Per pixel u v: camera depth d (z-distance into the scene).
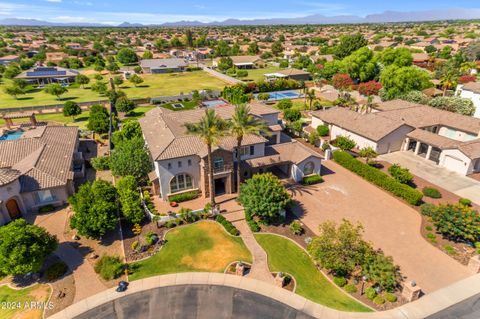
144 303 23.83
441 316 22.38
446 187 40.09
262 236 31.17
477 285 24.98
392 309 22.91
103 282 25.77
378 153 49.59
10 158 40.38
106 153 51.84
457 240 29.86
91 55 173.38
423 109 57.12
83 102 81.00
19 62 142.00
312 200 37.59
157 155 35.88
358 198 37.97
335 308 23.14
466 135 50.12
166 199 38.03
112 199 31.28
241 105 33.91
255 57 151.62
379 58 102.94
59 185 35.59
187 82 116.06
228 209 35.94
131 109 72.81
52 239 26.97
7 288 25.23
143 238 31.02
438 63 110.75
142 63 137.88
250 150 40.78
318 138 53.94
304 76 115.25
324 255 24.88
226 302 23.83
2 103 84.44
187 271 26.81
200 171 38.12
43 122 66.38
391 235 31.08
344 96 81.00
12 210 34.22
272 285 25.30
